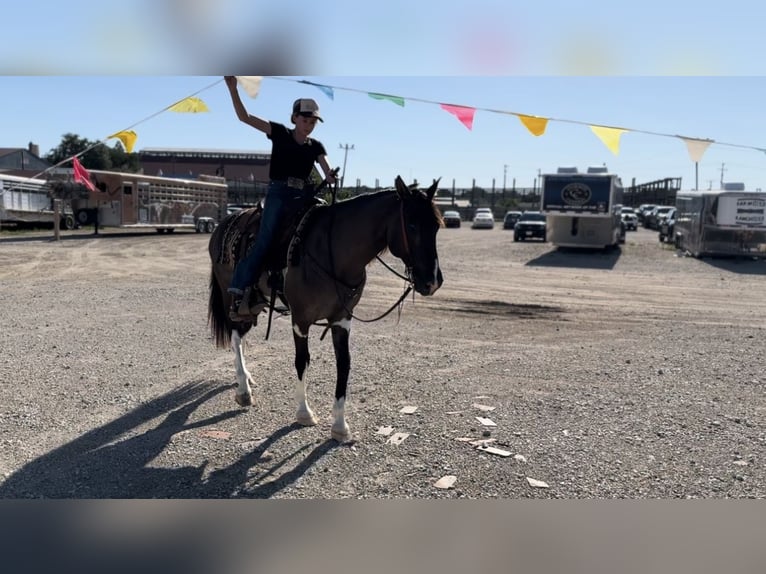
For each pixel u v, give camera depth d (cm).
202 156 6725
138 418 555
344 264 504
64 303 1145
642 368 751
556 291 1483
